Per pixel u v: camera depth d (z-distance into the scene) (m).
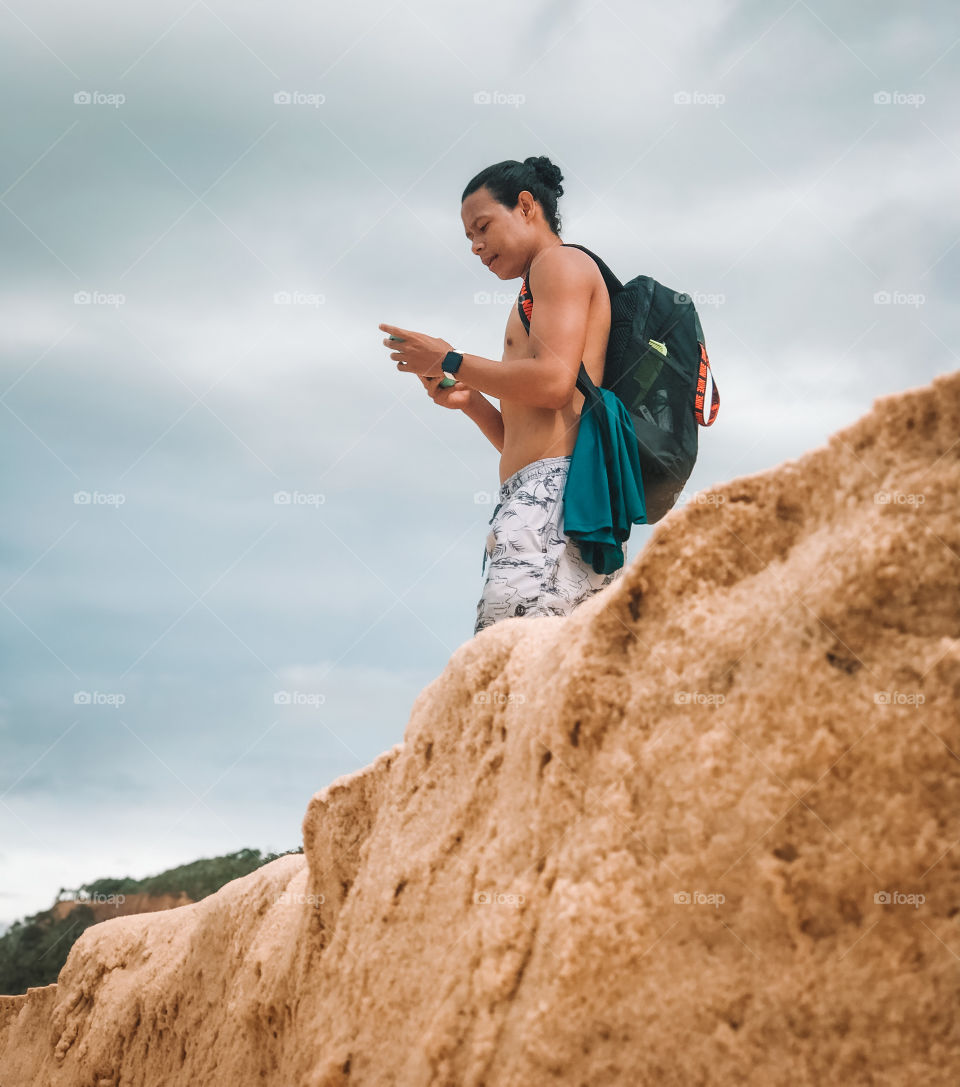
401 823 3.26
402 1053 2.84
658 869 2.27
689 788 2.27
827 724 2.08
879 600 2.08
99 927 7.05
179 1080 4.99
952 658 1.95
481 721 3.08
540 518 3.85
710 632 2.39
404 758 3.41
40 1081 6.66
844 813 2.03
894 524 2.10
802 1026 2.00
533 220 4.30
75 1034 6.50
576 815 2.53
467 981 2.60
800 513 2.40
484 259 4.35
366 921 3.22
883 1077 1.89
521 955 2.49
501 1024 2.46
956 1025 1.84
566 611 3.78
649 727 2.42
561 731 2.60
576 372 3.82
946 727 1.93
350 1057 3.01
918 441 2.16
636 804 2.38
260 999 4.02
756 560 2.44
